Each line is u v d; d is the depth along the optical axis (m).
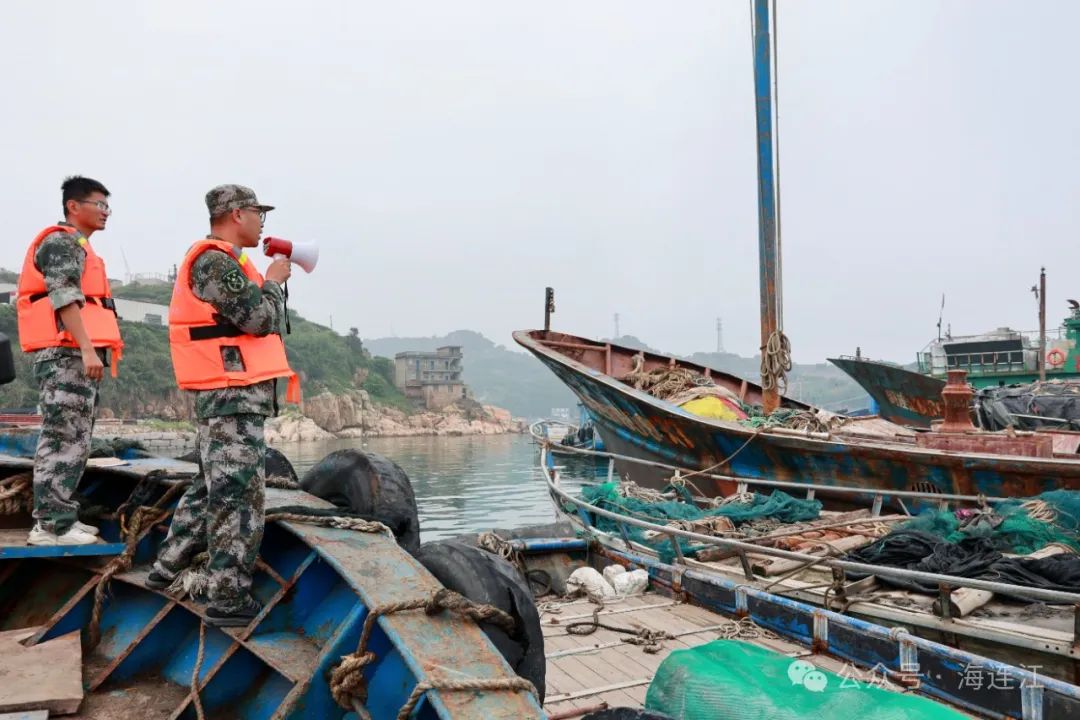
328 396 92.12
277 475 4.26
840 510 10.88
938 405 23.03
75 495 4.25
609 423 13.88
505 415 116.38
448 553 3.02
